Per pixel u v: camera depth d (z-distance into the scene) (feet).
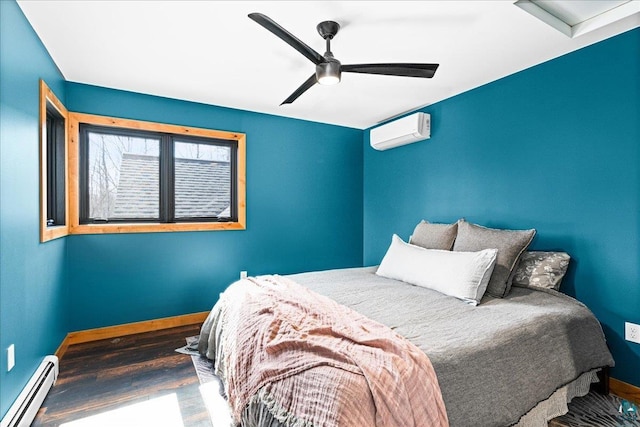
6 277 5.41
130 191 10.57
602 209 7.16
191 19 6.50
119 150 10.43
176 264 11.00
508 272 7.30
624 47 6.81
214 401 6.56
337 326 4.93
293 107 11.82
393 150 13.12
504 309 6.23
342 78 9.19
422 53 7.82
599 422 5.91
